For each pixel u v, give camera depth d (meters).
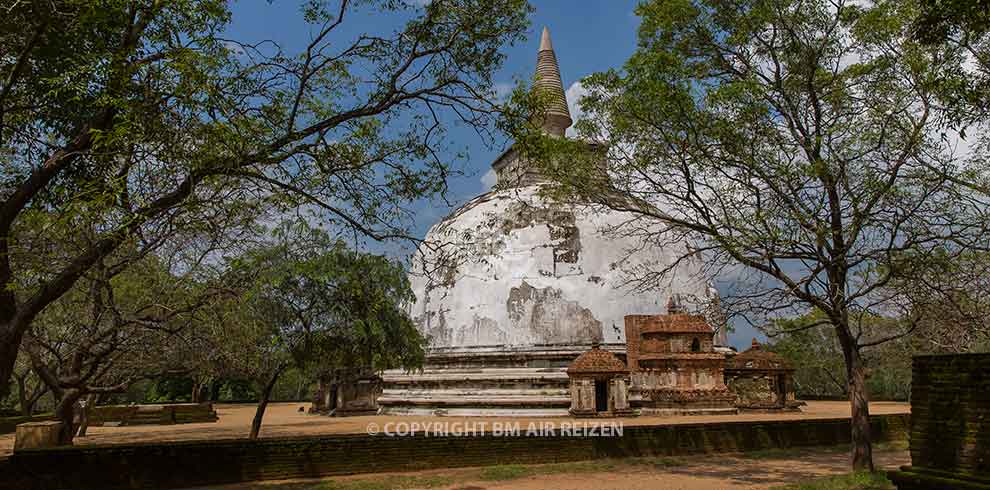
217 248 14.59
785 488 14.56
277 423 35.44
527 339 33.47
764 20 16.97
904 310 15.98
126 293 18.33
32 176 10.46
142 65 10.92
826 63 17.11
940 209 14.81
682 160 16.36
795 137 16.77
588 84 17.50
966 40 12.85
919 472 8.70
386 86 13.22
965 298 15.49
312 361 21.67
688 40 18.31
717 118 15.89
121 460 14.58
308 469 16.30
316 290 21.23
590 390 31.11
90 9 10.09
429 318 36.41
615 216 35.88
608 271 34.53
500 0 13.14
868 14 15.94
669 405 32.19
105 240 10.66
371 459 16.95
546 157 14.05
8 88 10.04
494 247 35.62
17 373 34.84
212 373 22.50
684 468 18.25
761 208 15.68
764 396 36.06
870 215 15.21
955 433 8.52
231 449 15.67
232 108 11.14
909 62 14.98
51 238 12.30
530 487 15.38
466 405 33.94
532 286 34.19
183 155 10.69
